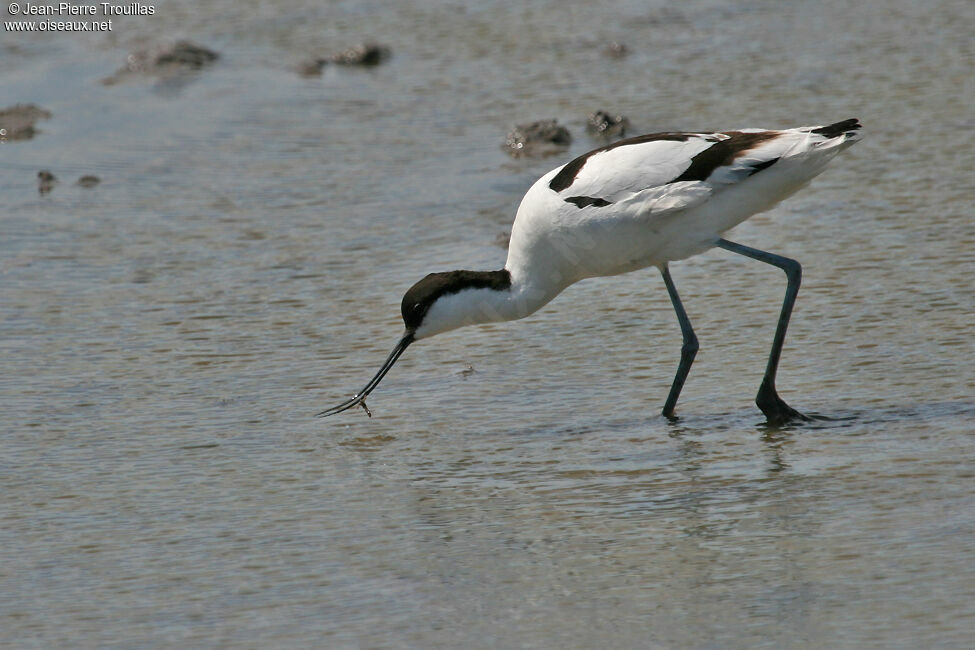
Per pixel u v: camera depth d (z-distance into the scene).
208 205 15.66
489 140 17.31
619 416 10.24
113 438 10.13
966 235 13.20
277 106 19.20
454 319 10.57
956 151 15.60
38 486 9.34
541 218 10.28
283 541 8.39
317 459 9.71
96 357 11.73
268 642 7.11
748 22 21.91
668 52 20.56
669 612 7.23
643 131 17.06
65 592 7.79
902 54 19.53
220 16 23.95
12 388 11.09
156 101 19.69
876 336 11.17
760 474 8.99
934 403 9.87
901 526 8.01
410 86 19.80
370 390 10.44
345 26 23.03
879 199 14.42
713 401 10.40
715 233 10.16
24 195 16.12
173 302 12.96
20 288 13.38
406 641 7.06
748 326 11.70
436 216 14.95
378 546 8.27
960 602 7.07
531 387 10.90
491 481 9.22
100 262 14.05
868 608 7.10
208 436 10.15
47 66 21.55
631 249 10.22
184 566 8.09
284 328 12.29
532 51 21.08
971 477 8.60
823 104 17.53
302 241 14.45
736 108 17.61
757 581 7.51
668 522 8.38
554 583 7.67
